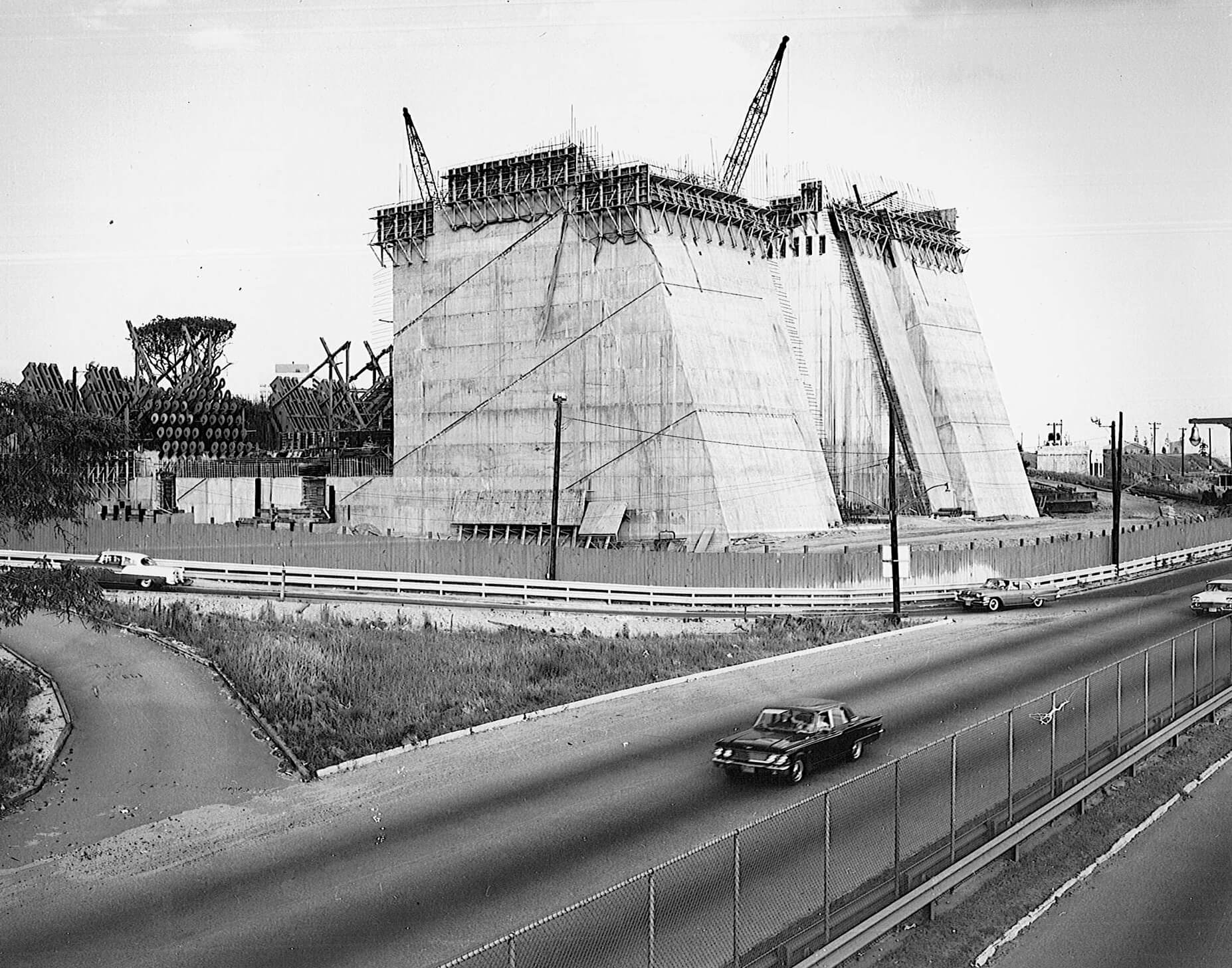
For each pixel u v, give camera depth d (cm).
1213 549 8694
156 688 3453
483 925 1936
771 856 2052
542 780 2780
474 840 2361
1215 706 3428
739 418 9125
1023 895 2156
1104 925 2031
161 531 6850
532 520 9288
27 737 2981
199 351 13388
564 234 9406
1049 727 2959
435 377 10012
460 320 9912
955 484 11812
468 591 5562
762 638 4762
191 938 1939
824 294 11712
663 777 2767
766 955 1664
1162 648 4331
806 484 9719
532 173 9569
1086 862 2327
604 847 2278
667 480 8794
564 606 5434
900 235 12325
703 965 1623
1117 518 7175
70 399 10662
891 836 2098
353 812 2581
